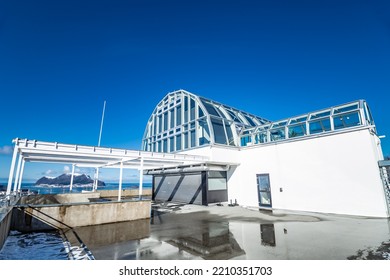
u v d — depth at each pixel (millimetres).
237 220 10320
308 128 13547
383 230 7773
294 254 5516
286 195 13703
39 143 9984
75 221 9266
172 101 21844
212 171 16906
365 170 10648
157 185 22016
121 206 10484
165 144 21188
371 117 13812
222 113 19312
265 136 16188
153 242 6820
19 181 12609
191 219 10727
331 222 9367
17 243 6961
